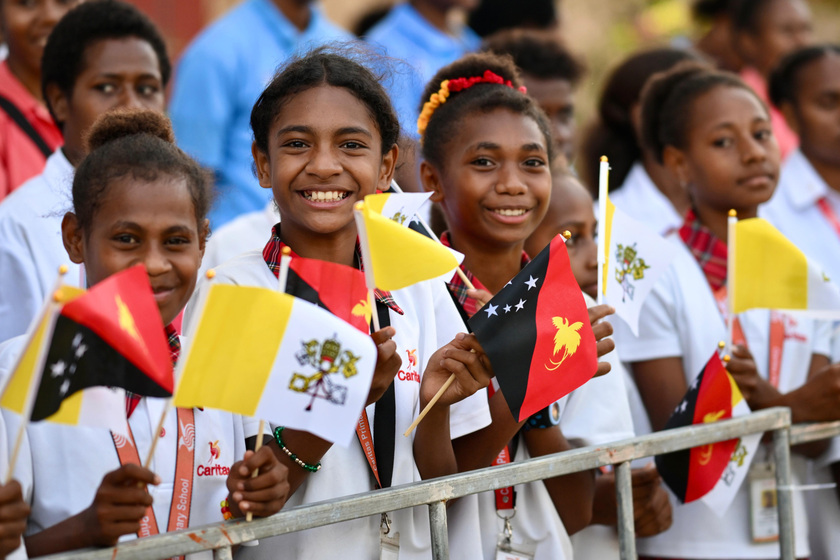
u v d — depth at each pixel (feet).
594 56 99.30
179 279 23.49
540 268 25.80
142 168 23.36
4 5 41.45
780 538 31.86
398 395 26.61
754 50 67.26
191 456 24.43
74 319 18.92
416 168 37.63
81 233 24.25
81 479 23.04
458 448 28.14
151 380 19.65
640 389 36.65
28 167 41.06
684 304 36.50
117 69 35.65
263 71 57.41
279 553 25.26
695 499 31.32
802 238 47.21
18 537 19.69
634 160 51.90
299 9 59.72
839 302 32.27
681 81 41.63
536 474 25.36
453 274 30.58
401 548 26.66
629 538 27.40
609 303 28.25
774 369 36.78
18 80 41.96
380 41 63.05
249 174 55.93
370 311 24.06
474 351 24.89
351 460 25.77
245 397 20.66
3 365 23.36
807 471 37.70
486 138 30.55
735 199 38.11
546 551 29.25
